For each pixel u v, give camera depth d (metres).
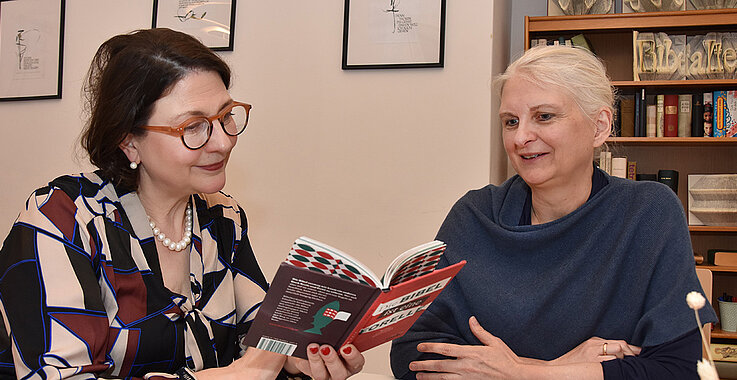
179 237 1.33
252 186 2.87
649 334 1.28
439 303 1.51
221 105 1.19
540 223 1.51
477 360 1.27
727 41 3.06
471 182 2.61
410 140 2.68
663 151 3.36
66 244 1.12
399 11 2.69
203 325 1.29
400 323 1.12
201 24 2.91
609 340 1.33
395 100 2.70
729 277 3.29
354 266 0.97
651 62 3.10
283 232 2.83
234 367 1.21
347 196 2.75
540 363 1.32
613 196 1.42
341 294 0.96
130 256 1.21
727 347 2.88
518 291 1.43
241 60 2.88
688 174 3.33
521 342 1.42
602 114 1.37
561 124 1.32
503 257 1.50
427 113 2.66
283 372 1.30
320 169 2.79
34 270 1.08
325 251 0.96
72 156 3.05
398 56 2.68
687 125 3.13
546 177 1.36
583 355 1.30
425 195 2.66
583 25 3.13
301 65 2.81
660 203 1.38
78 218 1.16
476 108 2.61
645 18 3.07
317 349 1.07
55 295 1.08
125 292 1.20
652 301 1.33
